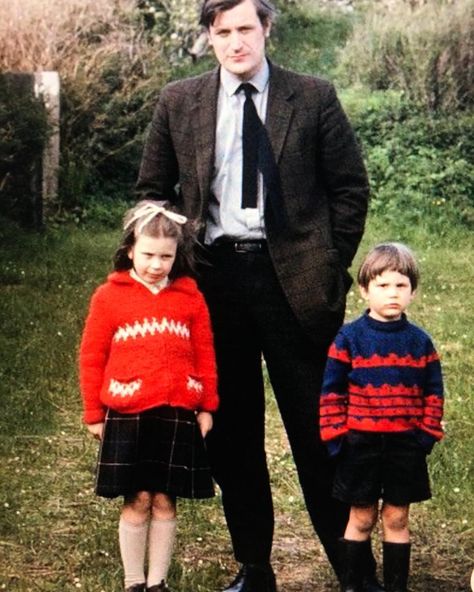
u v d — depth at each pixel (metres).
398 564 4.01
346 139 3.97
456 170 15.34
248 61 3.86
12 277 10.80
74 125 15.40
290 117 3.92
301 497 5.48
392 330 3.95
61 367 7.64
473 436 6.23
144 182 4.15
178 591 4.36
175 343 3.93
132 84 16.25
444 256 12.91
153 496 3.98
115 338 3.97
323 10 21.78
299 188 3.93
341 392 3.96
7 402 6.84
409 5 18.81
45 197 14.57
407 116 16.23
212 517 5.19
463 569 4.64
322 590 4.47
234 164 3.94
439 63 16.59
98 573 4.53
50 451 6.14
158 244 3.90
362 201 3.99
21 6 15.57
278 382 4.10
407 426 3.92
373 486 3.94
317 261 3.92
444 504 5.24
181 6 18.53
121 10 17.41
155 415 3.90
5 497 5.37
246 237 3.97
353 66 18.09
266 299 4.00
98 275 11.09
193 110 3.98
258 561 4.28
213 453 4.22
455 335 8.90
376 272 3.92
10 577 4.50
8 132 13.23
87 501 5.40
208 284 4.05
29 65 15.45
